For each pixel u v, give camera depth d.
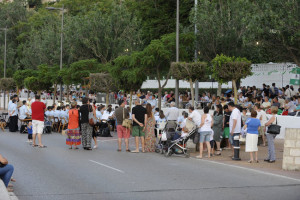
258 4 26.41
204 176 13.39
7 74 81.06
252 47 33.19
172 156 17.97
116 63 31.84
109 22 47.09
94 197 10.50
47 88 48.84
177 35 29.28
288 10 25.09
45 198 10.34
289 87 34.16
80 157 17.16
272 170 14.80
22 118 27.77
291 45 26.03
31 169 14.27
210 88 45.78
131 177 13.09
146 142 19.33
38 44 64.81
